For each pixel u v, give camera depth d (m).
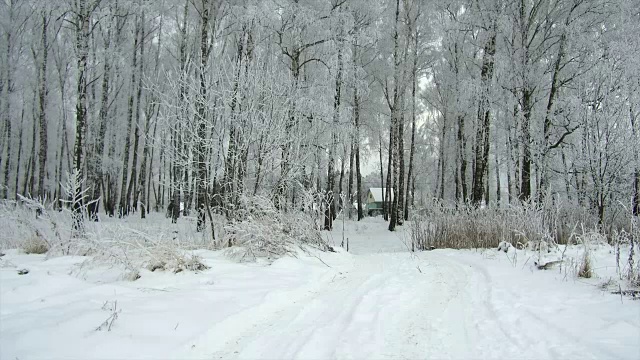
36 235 7.12
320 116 13.41
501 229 9.89
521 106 14.40
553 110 13.91
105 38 19.92
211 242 7.80
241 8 13.48
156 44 24.69
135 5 17.19
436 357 3.03
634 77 10.39
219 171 8.45
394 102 19.62
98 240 5.29
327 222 16.92
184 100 8.50
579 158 11.64
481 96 14.88
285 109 8.86
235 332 3.59
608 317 3.60
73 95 26.67
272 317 4.08
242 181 8.25
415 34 19.33
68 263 5.62
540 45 14.50
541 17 14.77
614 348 2.87
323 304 4.63
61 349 2.76
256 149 8.49
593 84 11.20
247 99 8.46
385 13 18.58
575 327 3.42
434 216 11.88
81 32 11.92
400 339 3.44
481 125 18.53
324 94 14.23
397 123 20.91
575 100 11.52
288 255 7.17
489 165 22.42
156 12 19.39
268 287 4.94
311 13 14.55
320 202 8.93
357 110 19.72
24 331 2.98
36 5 17.05
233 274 5.50
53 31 21.98
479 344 3.27
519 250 8.23
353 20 15.66
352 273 6.68
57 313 3.44
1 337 2.90
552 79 14.53
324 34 15.11
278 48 15.98
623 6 12.06
